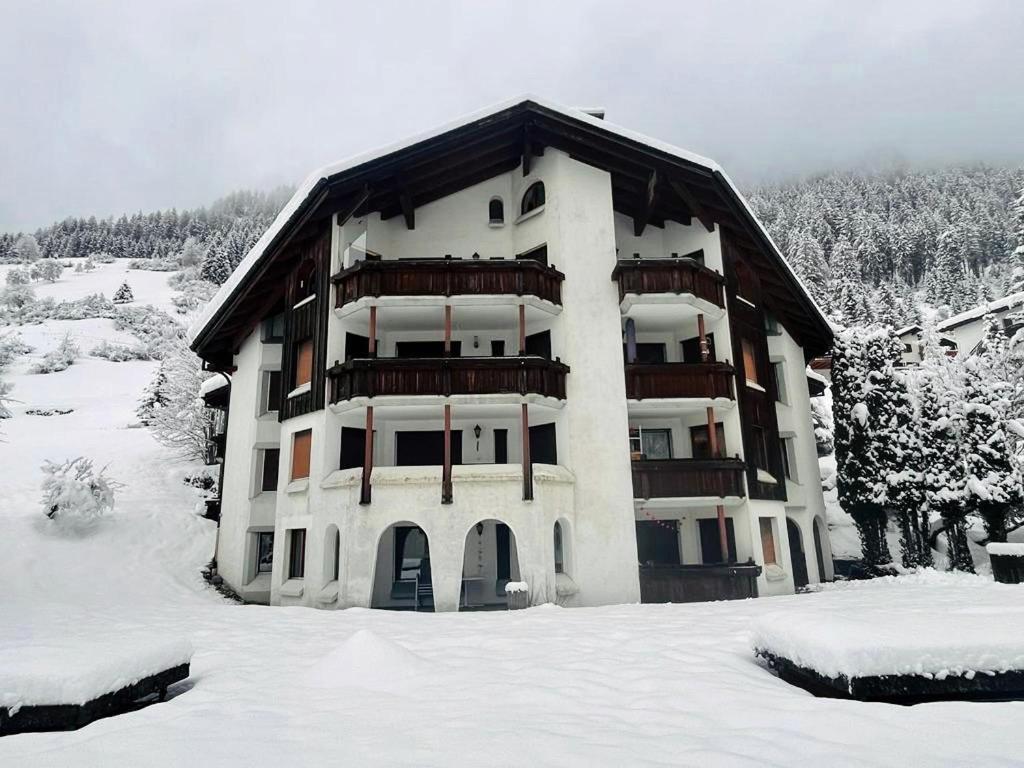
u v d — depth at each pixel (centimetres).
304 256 2005
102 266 12288
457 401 1667
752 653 762
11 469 2714
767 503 1966
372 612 1355
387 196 1906
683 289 1848
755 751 403
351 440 1820
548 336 1930
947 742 399
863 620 602
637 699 555
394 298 1727
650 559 2025
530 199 2084
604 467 1761
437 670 687
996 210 11688
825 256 10150
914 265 10331
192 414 3103
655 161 1892
